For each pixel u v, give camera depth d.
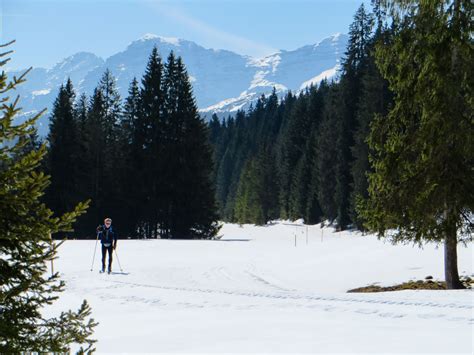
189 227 56.97
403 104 17.41
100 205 57.59
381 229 18.06
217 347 7.98
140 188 57.19
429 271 21.34
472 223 17.03
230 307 13.09
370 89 49.62
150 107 59.25
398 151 17.53
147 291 16.30
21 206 3.88
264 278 22.70
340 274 22.94
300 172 85.06
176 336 9.18
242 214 109.81
